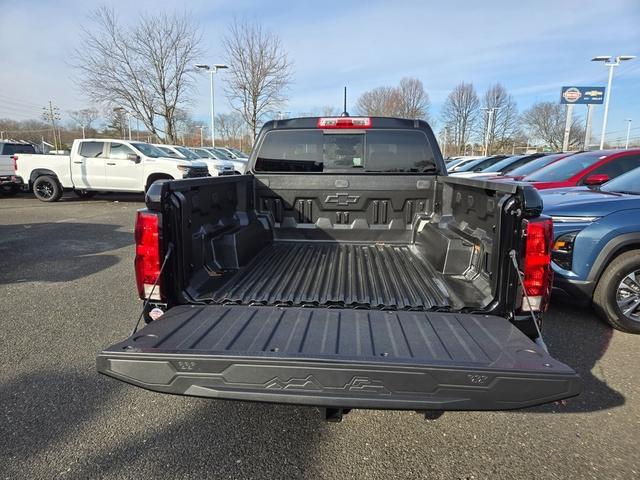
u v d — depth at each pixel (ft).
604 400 10.03
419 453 8.27
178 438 8.63
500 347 6.90
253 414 9.45
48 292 17.67
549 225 7.79
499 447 8.44
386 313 8.36
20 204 46.73
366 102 177.88
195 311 8.44
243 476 7.63
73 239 28.50
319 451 8.31
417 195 13.57
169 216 8.45
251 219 13.08
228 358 6.48
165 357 6.59
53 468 7.75
